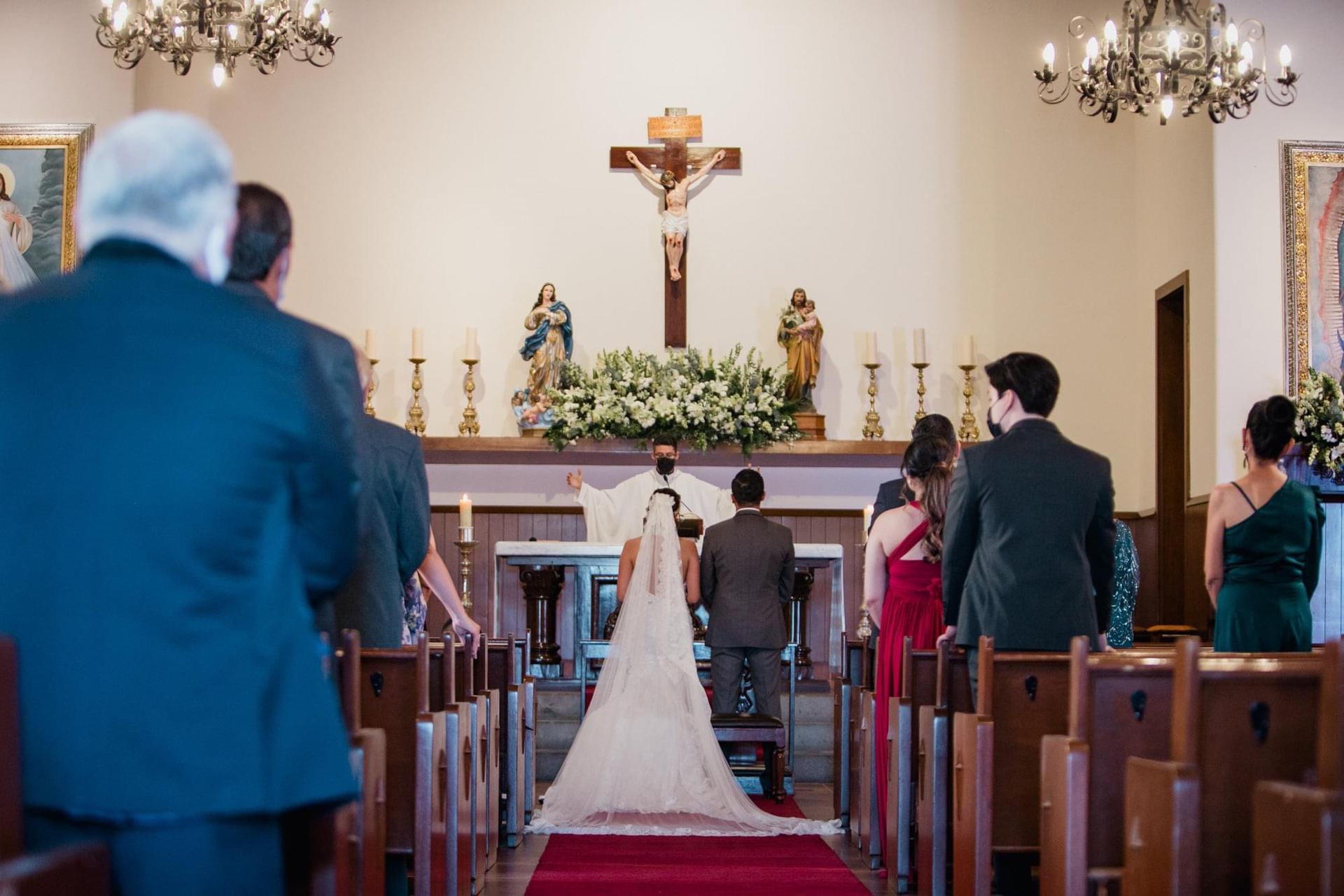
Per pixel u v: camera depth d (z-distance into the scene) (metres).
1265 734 3.21
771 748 7.91
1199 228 10.39
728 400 11.11
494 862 6.03
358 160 12.26
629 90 12.34
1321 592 9.16
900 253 12.21
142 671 2.04
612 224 12.23
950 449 5.88
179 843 2.07
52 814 2.09
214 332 2.17
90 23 11.73
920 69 12.35
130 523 2.07
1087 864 3.64
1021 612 4.55
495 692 6.03
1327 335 9.88
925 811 5.09
